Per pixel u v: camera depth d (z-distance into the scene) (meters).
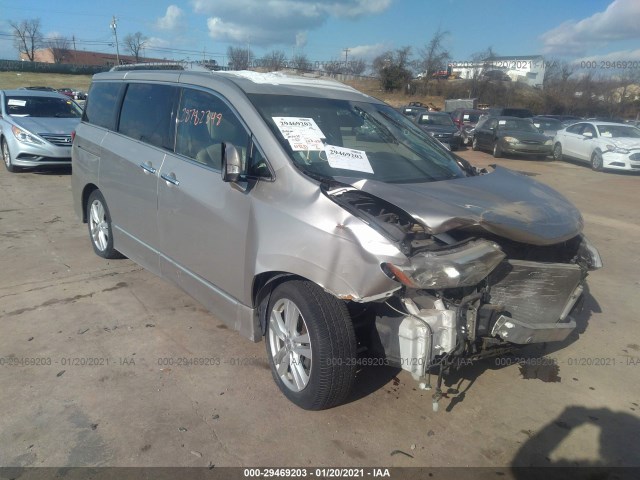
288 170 3.30
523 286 3.29
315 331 3.02
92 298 4.76
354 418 3.22
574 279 3.37
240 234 3.48
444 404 3.40
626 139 15.83
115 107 5.29
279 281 3.37
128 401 3.30
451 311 2.94
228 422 3.14
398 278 2.74
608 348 4.29
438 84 47.75
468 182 3.75
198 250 3.93
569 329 3.33
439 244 2.98
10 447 2.87
